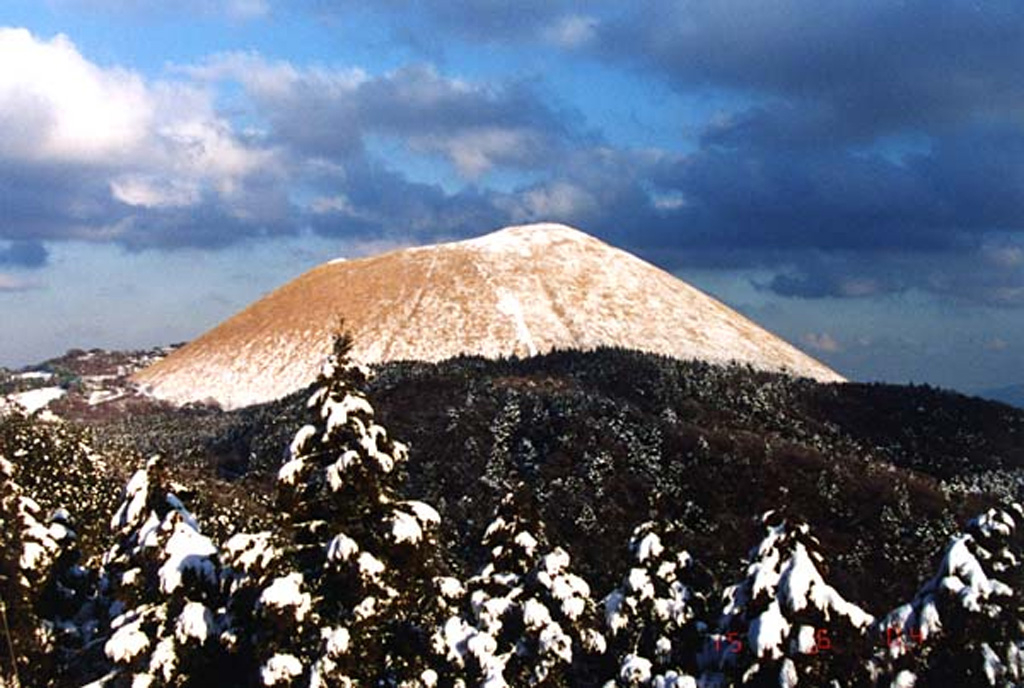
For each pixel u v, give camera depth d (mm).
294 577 15992
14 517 24938
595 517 65438
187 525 18422
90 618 25609
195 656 16938
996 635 16219
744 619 17141
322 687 15703
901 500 70438
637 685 20797
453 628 20156
